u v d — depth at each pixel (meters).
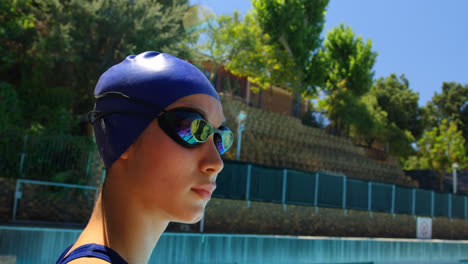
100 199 0.68
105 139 0.66
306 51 24.55
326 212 14.10
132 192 0.63
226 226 11.03
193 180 0.63
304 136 22.08
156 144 0.62
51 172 9.22
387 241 11.20
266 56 21.62
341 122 26.53
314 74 25.36
